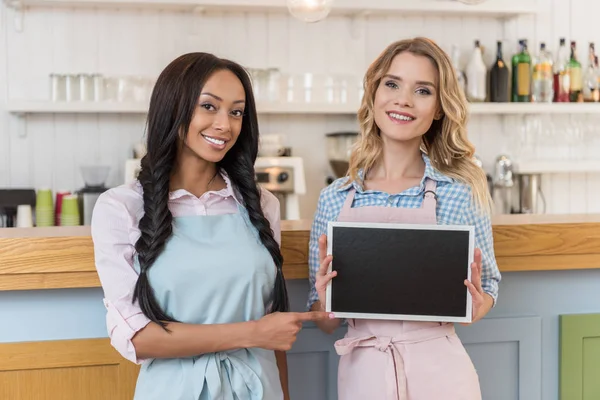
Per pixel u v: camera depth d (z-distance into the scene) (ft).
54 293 5.96
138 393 4.87
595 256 6.51
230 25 13.32
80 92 12.20
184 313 4.76
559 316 6.72
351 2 12.92
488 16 14.15
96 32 12.89
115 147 13.04
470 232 4.95
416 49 5.41
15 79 12.68
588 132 13.96
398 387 5.06
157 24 13.07
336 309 5.03
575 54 14.14
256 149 5.18
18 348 5.88
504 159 13.30
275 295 5.09
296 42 13.61
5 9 12.60
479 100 13.25
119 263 4.70
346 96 13.14
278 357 5.38
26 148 12.77
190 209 4.98
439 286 4.97
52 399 5.95
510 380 6.65
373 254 5.00
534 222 6.53
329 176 13.74
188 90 4.73
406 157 5.59
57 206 12.31
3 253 5.64
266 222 5.08
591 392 6.76
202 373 4.74
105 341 5.98
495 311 6.64
